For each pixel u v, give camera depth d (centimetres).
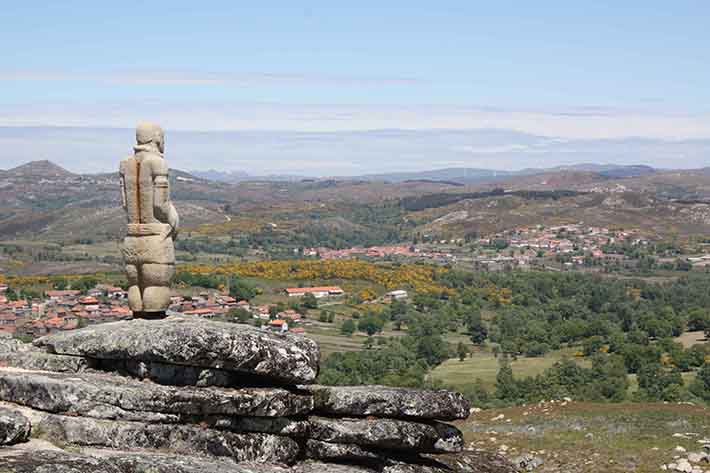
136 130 2483
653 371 10538
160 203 2464
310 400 2305
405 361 12750
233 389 2183
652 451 3709
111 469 1734
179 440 2058
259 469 2011
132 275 2491
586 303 18700
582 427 4212
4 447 1856
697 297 19462
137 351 2155
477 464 2678
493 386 11056
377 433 2344
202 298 16812
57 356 2283
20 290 16638
